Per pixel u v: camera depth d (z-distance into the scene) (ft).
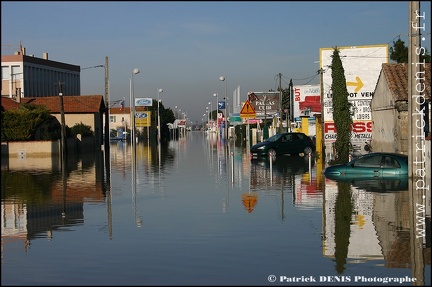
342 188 64.34
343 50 127.34
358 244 35.53
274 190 64.49
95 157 142.31
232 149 174.29
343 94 99.45
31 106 163.63
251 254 33.22
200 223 43.73
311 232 39.50
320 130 139.74
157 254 33.47
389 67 101.55
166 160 124.57
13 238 39.04
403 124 90.58
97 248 35.37
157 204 54.90
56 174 91.71
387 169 75.05
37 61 323.16
